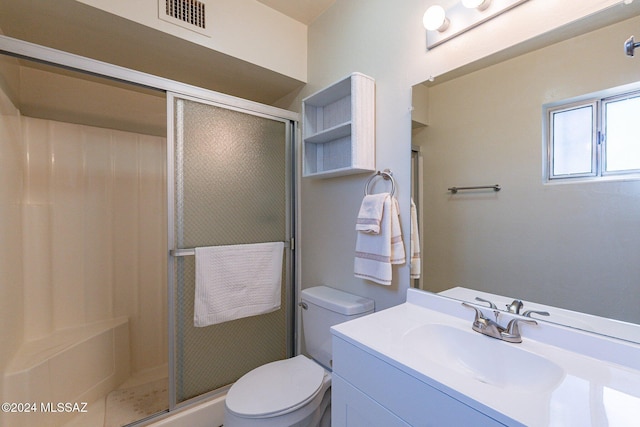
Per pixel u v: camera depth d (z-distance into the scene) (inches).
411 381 29.8
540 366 31.9
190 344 60.7
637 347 29.5
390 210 52.2
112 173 81.6
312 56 76.6
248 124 69.7
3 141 54.9
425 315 44.8
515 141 39.4
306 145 70.7
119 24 55.4
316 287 70.0
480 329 38.1
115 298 81.7
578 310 34.1
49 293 71.6
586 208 33.6
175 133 58.5
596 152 32.9
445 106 47.2
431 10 45.1
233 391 49.4
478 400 24.5
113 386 76.4
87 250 77.4
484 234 42.8
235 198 67.1
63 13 52.1
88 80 79.4
